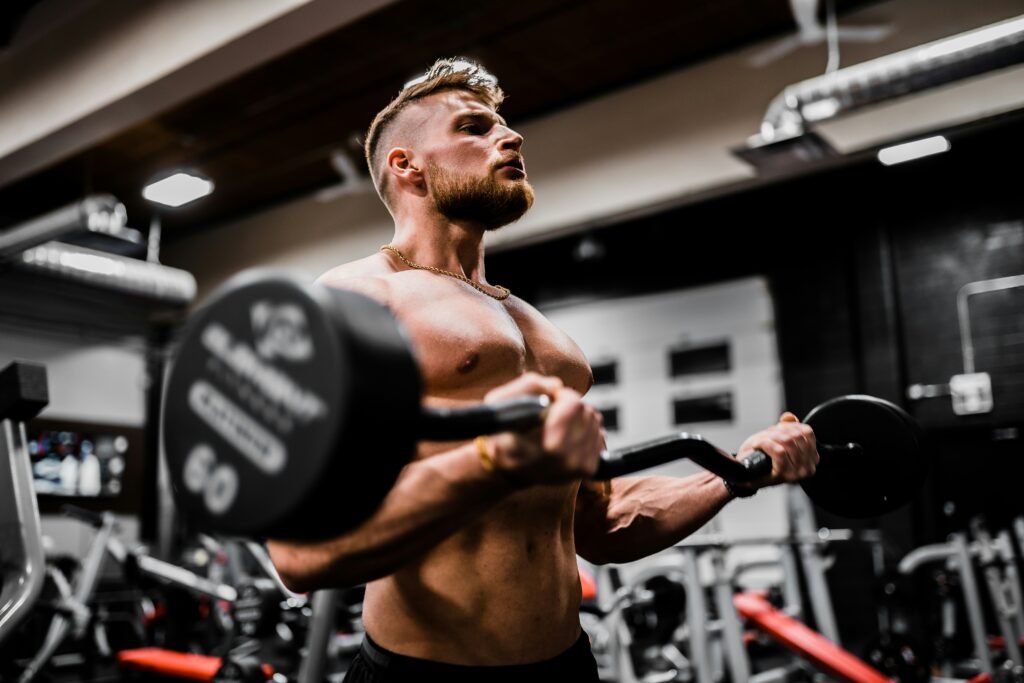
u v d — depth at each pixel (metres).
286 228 8.52
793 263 7.29
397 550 0.69
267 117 6.73
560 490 1.04
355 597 3.06
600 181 6.59
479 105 1.20
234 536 0.52
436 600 0.96
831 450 1.10
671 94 6.32
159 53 4.65
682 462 7.45
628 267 8.12
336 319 0.49
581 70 6.38
